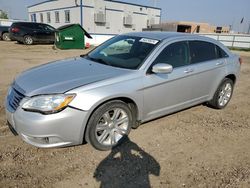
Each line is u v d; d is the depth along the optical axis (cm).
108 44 442
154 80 350
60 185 261
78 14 2827
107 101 308
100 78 313
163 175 284
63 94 279
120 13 3167
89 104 287
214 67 450
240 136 392
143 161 309
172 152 332
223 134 395
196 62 421
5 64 912
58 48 1598
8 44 1691
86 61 395
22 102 284
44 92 281
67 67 362
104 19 3003
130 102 340
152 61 355
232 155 334
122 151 328
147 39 398
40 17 3609
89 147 332
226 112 496
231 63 492
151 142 354
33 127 271
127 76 327
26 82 313
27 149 320
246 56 1789
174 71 379
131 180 273
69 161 301
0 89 570
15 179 265
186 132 393
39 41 1748
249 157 331
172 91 383
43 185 259
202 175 287
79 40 1645
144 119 365
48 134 276
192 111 488
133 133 377
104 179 273
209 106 518
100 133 321
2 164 288
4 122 389
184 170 295
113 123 326
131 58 370
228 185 272
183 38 409
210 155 331
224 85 494
